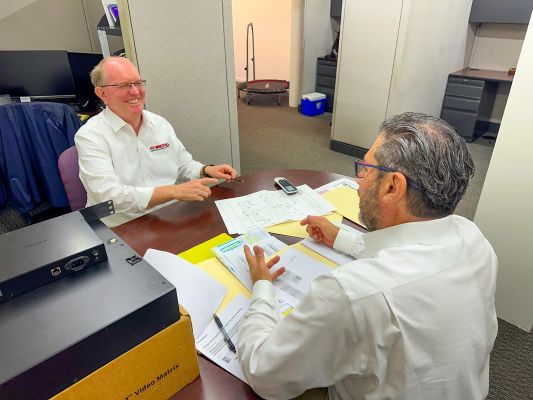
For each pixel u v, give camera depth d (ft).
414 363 1.86
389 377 1.94
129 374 1.94
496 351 5.35
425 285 1.92
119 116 4.94
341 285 1.88
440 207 2.09
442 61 12.23
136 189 4.52
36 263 1.95
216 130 8.26
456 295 1.97
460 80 12.71
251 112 17.92
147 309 1.90
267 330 2.34
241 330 2.43
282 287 2.99
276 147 13.48
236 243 3.60
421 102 12.14
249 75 22.09
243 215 4.17
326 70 17.07
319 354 1.98
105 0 7.51
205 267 3.27
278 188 4.86
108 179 4.61
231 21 7.56
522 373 5.05
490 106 13.71
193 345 2.20
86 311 1.83
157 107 7.09
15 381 1.52
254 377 2.13
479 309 2.06
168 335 2.03
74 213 2.54
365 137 12.02
